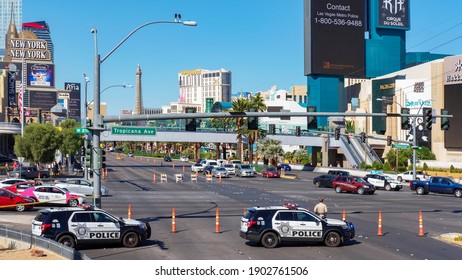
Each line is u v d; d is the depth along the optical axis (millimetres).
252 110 29562
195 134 98625
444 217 33062
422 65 115625
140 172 86750
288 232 21484
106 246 21359
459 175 83562
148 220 29953
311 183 67938
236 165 83938
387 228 27750
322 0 146250
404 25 155500
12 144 132750
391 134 118312
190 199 43438
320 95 147250
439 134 106188
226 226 27719
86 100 51094
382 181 59469
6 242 21094
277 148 96500
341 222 22328
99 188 28203
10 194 33938
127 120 28125
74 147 75750
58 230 20266
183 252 20250
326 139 105562
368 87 146750
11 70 156875
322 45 146750
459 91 102250
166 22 27172
